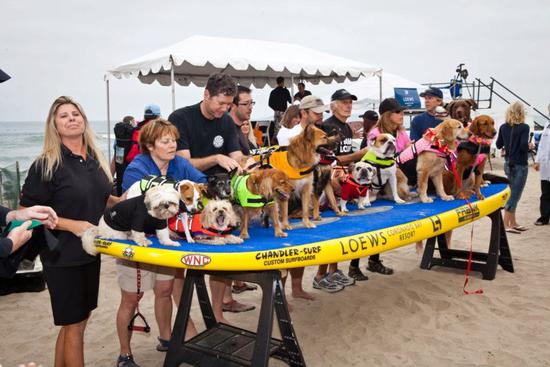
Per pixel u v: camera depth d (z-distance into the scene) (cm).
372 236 337
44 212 246
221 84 367
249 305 505
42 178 287
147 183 304
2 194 782
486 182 600
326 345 411
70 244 297
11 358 409
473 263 594
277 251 287
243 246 292
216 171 403
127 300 356
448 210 433
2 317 500
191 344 338
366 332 434
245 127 645
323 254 303
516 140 788
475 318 456
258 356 296
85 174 305
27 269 586
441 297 515
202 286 371
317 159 365
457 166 493
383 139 461
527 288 534
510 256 601
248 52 961
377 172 466
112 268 676
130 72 943
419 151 482
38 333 460
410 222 380
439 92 583
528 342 402
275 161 367
